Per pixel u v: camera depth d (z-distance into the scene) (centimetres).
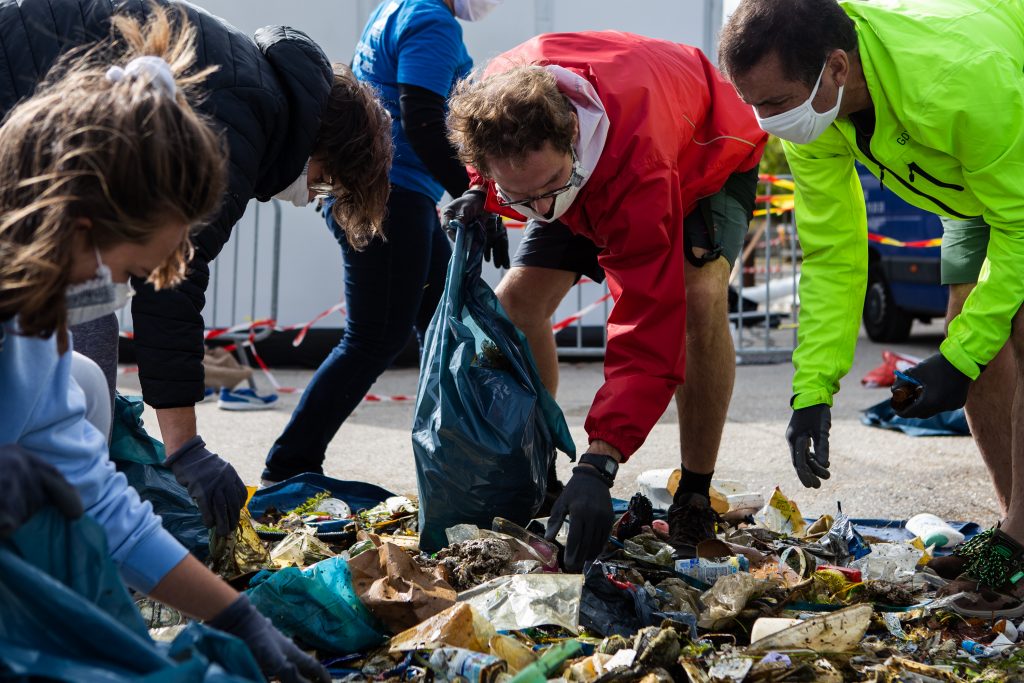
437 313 306
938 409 268
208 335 718
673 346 264
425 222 381
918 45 260
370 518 341
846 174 300
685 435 319
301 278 777
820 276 301
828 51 256
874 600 277
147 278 175
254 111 233
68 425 174
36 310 151
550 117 247
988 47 259
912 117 258
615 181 261
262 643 173
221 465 232
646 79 271
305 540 290
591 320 843
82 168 147
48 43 227
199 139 154
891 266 919
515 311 335
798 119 264
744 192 321
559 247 326
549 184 257
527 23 730
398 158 378
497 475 292
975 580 278
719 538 323
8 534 145
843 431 549
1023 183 260
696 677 213
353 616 234
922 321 972
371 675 226
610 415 262
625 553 291
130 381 707
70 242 149
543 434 303
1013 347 280
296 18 715
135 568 174
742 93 265
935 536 338
